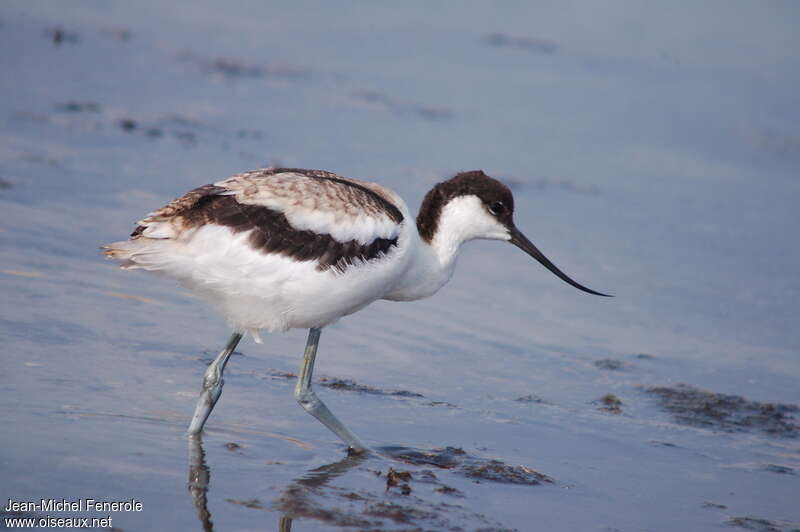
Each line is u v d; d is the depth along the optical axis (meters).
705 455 9.27
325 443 8.80
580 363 11.14
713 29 25.94
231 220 8.18
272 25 23.81
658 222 15.62
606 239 14.78
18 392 8.70
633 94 21.59
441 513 7.69
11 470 7.49
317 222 8.37
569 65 23.03
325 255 8.39
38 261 11.49
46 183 13.78
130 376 9.41
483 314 12.19
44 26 21.31
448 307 12.29
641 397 10.48
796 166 18.69
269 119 17.91
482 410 9.78
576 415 9.89
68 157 14.88
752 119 20.70
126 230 12.66
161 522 7.13
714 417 10.13
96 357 9.64
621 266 13.93
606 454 9.12
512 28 25.27
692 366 11.34
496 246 14.45
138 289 11.40
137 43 21.25
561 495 8.27
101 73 19.09
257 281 8.27
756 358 11.68
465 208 9.59
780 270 14.28
